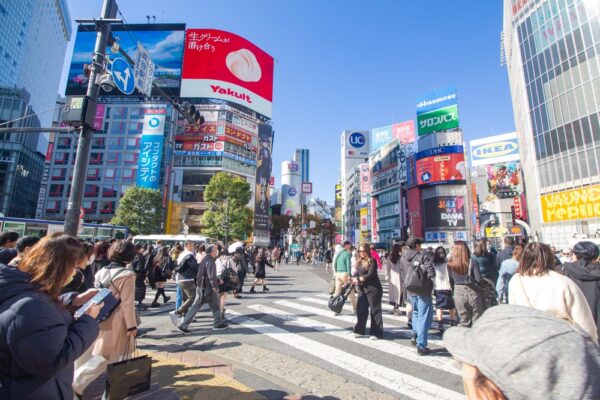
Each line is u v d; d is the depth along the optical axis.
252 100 61.44
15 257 3.69
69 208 6.24
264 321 6.99
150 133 54.91
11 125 61.78
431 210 46.03
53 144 59.19
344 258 8.09
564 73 26.12
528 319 0.87
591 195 23.72
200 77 57.06
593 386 0.73
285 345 5.30
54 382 1.70
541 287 2.61
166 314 7.84
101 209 56.78
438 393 3.59
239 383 3.67
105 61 6.87
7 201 59.47
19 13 77.94
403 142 66.06
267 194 59.91
